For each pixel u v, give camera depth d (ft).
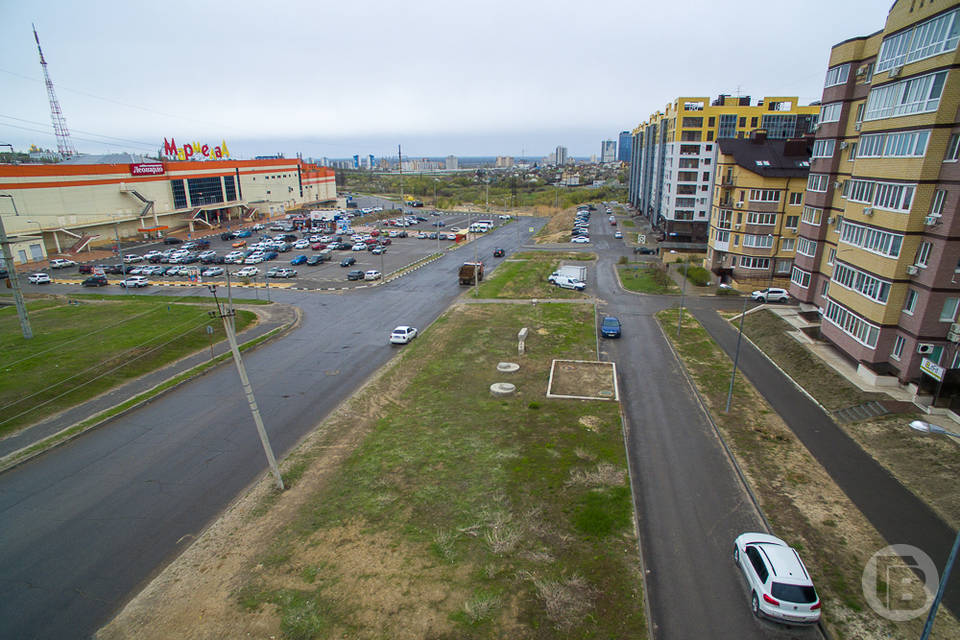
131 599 57.52
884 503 70.79
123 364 126.31
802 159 191.21
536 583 57.52
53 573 61.67
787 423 93.66
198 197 406.00
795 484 75.51
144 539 67.36
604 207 529.04
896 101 98.53
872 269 103.35
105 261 278.87
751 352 131.23
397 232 386.52
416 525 67.72
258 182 474.90
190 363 131.13
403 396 108.68
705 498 72.90
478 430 92.48
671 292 194.80
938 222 89.40
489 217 499.92
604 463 80.64
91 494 77.20
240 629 52.85
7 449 89.51
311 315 176.04
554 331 149.69
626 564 60.34
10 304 193.88
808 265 148.46
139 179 352.69
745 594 56.75
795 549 60.85
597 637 50.80
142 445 91.25
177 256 278.26
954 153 86.89
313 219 423.64
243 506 73.36
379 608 54.65
